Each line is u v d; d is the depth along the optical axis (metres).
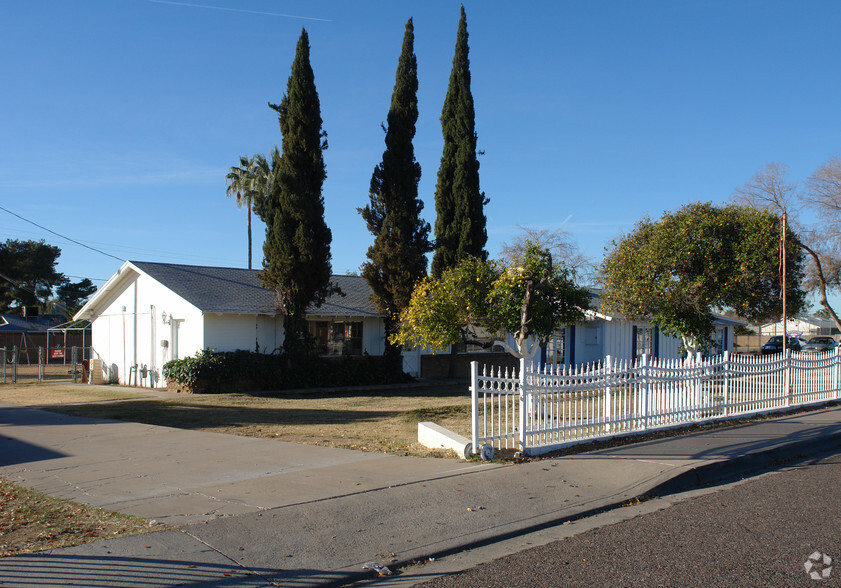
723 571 5.50
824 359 17.52
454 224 24.22
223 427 13.82
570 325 16.30
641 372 12.13
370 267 24.86
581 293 15.45
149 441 11.75
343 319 26.06
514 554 6.05
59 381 28.03
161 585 5.08
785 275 16.86
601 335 30.80
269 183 46.12
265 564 5.60
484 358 29.69
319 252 22.89
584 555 5.96
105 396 20.75
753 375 15.08
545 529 6.89
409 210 24.58
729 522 6.96
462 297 15.17
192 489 8.03
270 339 23.98
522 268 14.24
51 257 61.25
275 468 9.20
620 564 5.70
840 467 10.02
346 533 6.39
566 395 11.73
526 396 10.06
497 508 7.32
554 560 5.84
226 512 6.95
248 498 7.52
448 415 15.91
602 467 9.20
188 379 21.22
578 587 5.19
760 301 17.36
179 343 23.23
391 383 25.66
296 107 22.62
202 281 25.08
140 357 24.97
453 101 24.66
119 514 6.98
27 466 9.77
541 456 9.96
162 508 7.19
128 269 25.22
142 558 5.61
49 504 7.53
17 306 59.97
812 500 7.91
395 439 11.88
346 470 8.96
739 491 8.45
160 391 22.25
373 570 5.59
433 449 10.65
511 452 10.08
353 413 16.38
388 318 25.47
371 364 25.61
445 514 7.05
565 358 29.84
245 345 23.25
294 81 22.75
